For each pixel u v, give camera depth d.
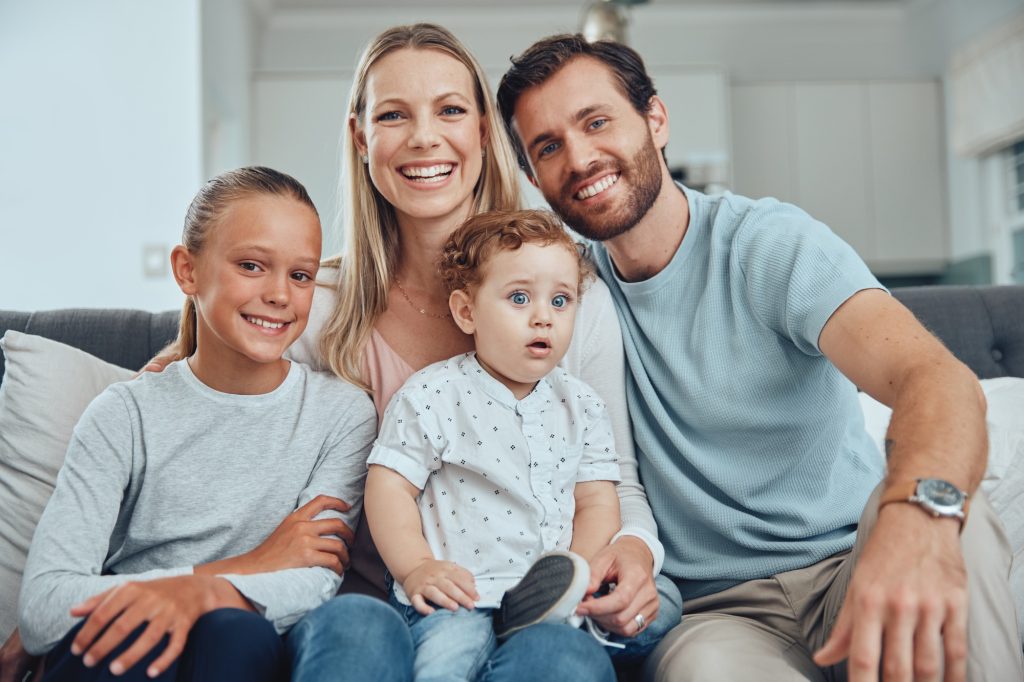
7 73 3.93
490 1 6.00
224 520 1.39
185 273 1.45
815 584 1.44
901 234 6.05
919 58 6.33
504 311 1.39
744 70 6.29
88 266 3.88
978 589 1.07
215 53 4.45
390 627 1.10
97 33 3.95
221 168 5.04
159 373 1.46
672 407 1.54
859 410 1.63
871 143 6.08
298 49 6.03
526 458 1.38
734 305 1.49
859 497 1.50
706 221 1.60
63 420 1.62
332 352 1.57
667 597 1.44
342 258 1.70
